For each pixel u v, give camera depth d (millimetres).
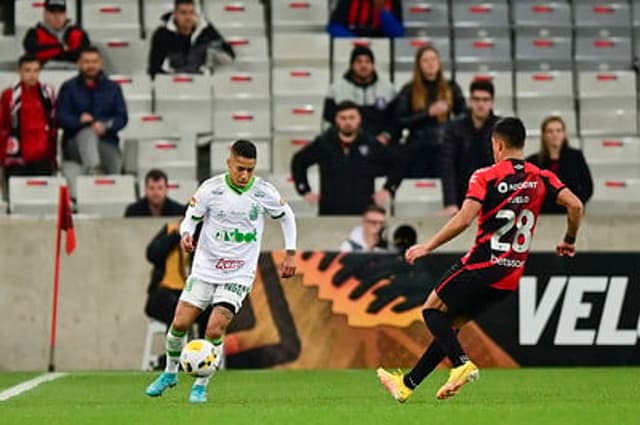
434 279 57281
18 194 69250
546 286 57500
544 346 57438
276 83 77625
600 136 79250
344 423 32219
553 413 34000
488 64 81188
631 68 82875
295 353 56812
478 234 37531
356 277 57125
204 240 40188
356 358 56906
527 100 79188
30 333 58469
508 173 37188
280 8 81750
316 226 60031
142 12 82125
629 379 51156
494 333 57188
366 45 79750
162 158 73500
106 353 58344
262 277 57031
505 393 44875
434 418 33031
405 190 69500
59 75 75625
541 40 82312
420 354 56938
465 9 82938
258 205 40156
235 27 80875
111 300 58375
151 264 58344
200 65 77562
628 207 73625
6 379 53125
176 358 41312
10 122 69750
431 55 69875
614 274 57781
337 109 64750
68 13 79875
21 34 78812
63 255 58531
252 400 42000
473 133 62562
